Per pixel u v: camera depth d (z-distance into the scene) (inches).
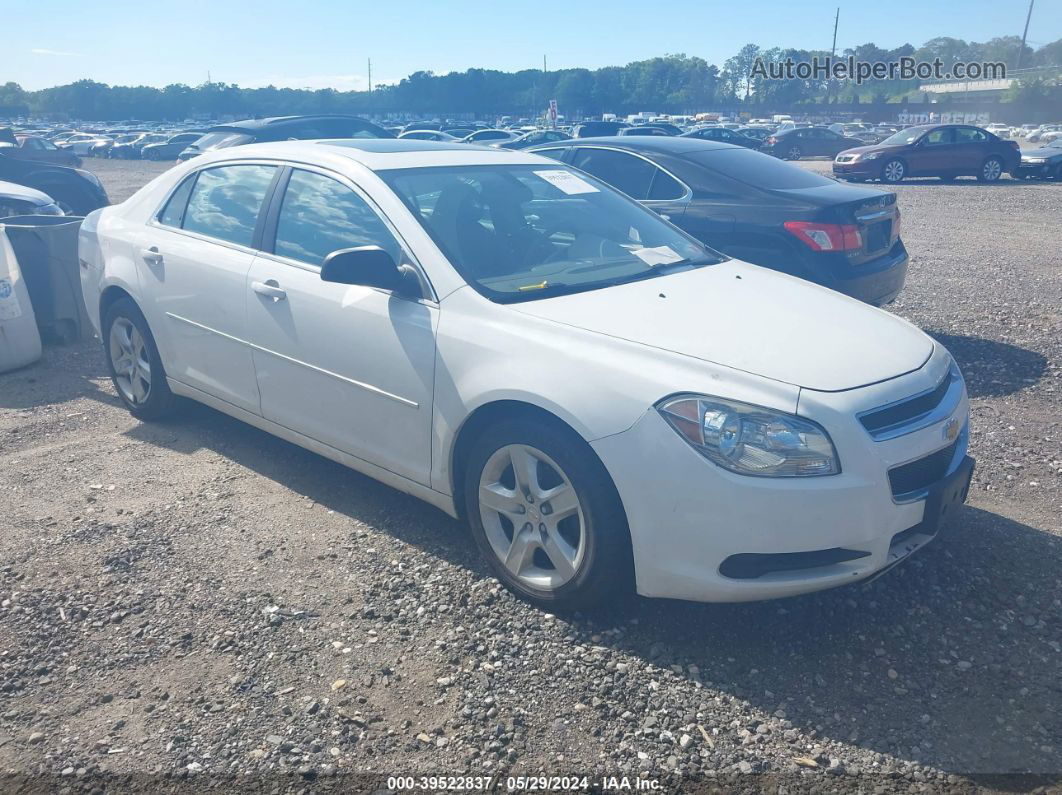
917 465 119.7
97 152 1784.0
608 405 117.4
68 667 118.3
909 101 3154.5
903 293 348.8
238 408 176.9
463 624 127.2
